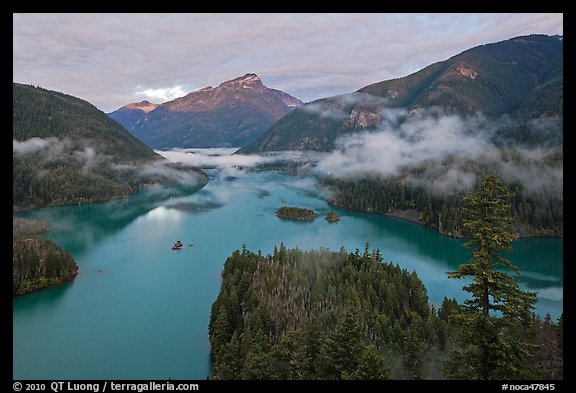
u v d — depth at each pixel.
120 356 108.12
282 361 63.75
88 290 157.88
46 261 164.75
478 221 33.69
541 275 169.38
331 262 151.75
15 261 156.75
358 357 55.03
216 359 98.06
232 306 114.31
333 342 58.78
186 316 133.75
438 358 73.44
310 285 135.12
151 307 141.25
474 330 32.72
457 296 145.62
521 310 32.97
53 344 114.81
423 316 118.88
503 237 32.72
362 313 107.50
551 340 60.00
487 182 34.22
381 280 130.50
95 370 101.38
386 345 87.56
